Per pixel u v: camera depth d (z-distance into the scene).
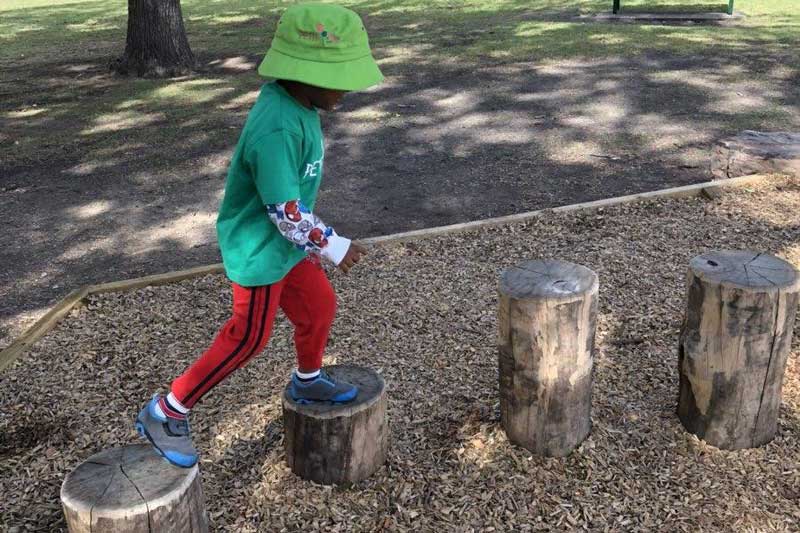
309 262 2.80
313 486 3.10
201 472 3.20
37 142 8.52
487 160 7.40
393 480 3.12
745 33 13.46
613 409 3.49
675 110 8.83
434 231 5.49
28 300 4.97
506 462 3.19
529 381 3.10
